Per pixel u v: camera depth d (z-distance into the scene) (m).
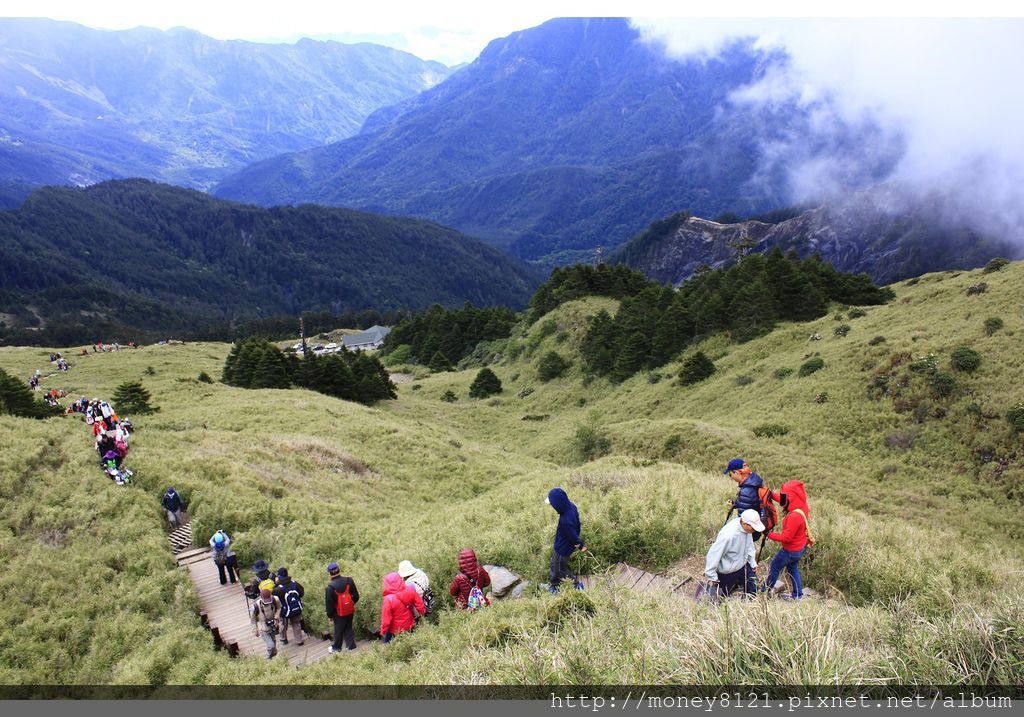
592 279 103.12
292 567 16.78
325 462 32.22
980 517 28.25
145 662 11.41
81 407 41.19
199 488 22.52
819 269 78.25
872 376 43.31
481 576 10.88
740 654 5.68
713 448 40.59
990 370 37.44
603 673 6.00
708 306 71.94
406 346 129.62
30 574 14.55
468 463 38.69
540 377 84.00
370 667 9.38
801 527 8.38
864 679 5.28
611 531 12.33
